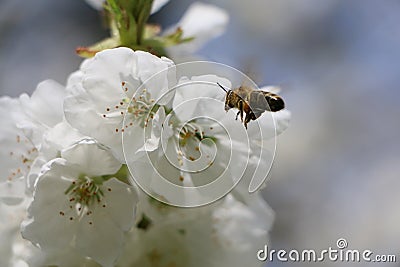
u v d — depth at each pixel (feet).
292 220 1.81
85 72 1.00
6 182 1.05
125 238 1.05
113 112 1.00
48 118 1.04
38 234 1.01
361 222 1.80
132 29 1.05
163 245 1.07
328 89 2.03
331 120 2.00
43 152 1.00
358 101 2.02
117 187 1.01
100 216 1.01
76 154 1.00
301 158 1.94
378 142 1.97
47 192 1.01
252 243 1.10
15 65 1.85
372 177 1.89
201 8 1.17
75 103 0.99
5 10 1.85
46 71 1.86
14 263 1.06
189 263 1.08
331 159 1.94
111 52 0.99
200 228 1.08
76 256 1.04
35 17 1.89
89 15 1.92
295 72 2.05
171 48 1.10
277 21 2.08
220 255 1.09
